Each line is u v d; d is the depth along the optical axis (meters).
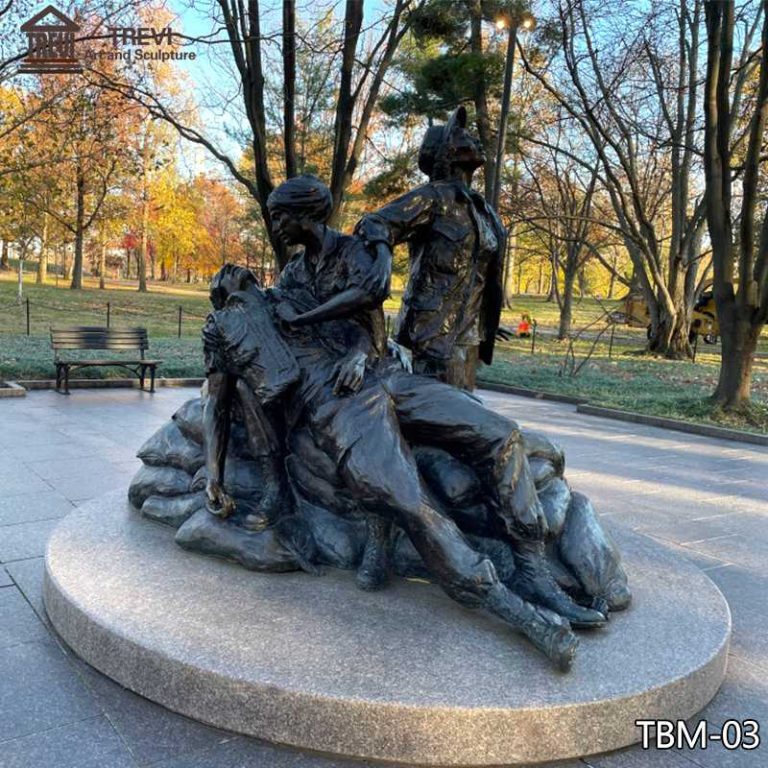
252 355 3.37
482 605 2.85
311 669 2.55
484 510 3.27
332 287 3.49
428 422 3.19
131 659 2.73
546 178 27.97
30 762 2.36
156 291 39.41
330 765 2.39
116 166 25.91
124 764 2.37
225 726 2.54
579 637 2.94
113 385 11.66
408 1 12.09
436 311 3.87
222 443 3.51
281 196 3.45
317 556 3.42
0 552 4.19
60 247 46.66
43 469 6.16
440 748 2.38
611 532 4.41
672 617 3.17
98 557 3.46
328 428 3.13
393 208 3.61
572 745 2.47
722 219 11.52
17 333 17.89
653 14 16.53
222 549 3.41
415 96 15.11
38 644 3.11
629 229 21.53
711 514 5.89
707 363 20.58
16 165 17.48
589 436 9.67
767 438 9.72
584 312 44.28
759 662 3.27
